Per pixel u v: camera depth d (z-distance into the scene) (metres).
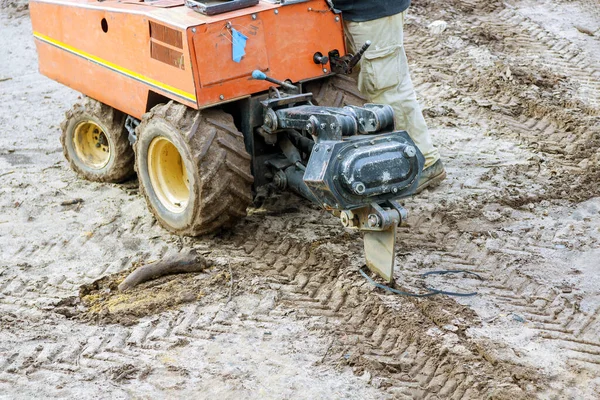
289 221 6.41
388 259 5.36
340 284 5.54
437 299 5.36
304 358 4.86
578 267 5.74
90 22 6.44
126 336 5.12
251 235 6.23
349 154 4.88
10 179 7.38
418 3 11.22
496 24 10.65
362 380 4.66
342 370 4.75
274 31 5.82
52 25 6.92
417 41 10.15
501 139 7.84
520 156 7.48
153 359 4.90
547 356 4.82
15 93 9.45
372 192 4.91
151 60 5.93
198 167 5.70
